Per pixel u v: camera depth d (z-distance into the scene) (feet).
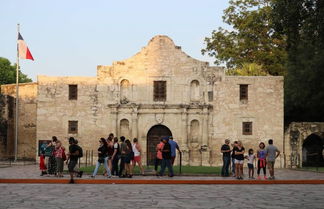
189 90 161.38
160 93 162.20
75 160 92.89
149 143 161.27
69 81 162.09
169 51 162.50
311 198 68.18
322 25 131.54
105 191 76.69
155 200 64.90
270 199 66.80
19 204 59.62
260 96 160.35
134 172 112.27
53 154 106.52
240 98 160.76
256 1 225.15
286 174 121.90
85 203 61.11
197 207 58.03
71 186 85.81
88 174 109.09
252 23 217.77
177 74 161.99
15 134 178.19
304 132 161.17
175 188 83.05
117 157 106.32
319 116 196.24
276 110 159.74
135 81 162.20
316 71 169.37
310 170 136.46
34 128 181.16
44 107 161.68
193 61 161.99
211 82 161.17
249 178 103.14
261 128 159.53
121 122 162.20
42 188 81.15
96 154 160.45
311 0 134.51
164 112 160.66
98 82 162.09
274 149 100.63
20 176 103.40
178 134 160.04
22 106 182.39
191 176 107.76
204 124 159.74
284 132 167.53
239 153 101.14
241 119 159.94
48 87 162.09
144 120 161.27
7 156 176.14
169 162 104.58
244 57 221.87
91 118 161.38
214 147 159.84
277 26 141.08
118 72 162.30
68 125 161.58
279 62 216.54
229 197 68.95
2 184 89.56
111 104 160.56
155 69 162.40
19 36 163.53
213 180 94.32
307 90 176.65
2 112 173.99
